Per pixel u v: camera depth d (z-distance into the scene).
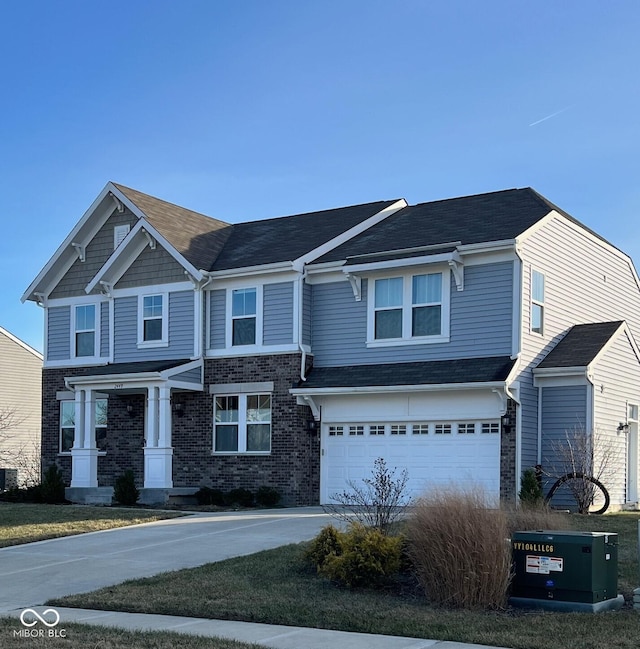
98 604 12.14
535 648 9.35
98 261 29.88
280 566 14.23
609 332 24.48
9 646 9.45
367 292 25.14
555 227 24.81
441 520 11.98
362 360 25.03
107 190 29.23
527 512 13.90
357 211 29.22
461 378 22.47
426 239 24.53
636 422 26.06
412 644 9.66
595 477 22.88
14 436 42.16
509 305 22.83
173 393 27.48
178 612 11.64
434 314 24.06
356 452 24.64
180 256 27.00
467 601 11.54
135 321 28.58
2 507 23.52
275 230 29.66
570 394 23.09
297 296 25.62
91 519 20.50
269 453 25.55
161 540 17.47
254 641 9.84
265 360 25.94
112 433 28.89
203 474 26.62
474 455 22.75
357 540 13.32
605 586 11.48
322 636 10.13
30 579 14.17
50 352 30.58
